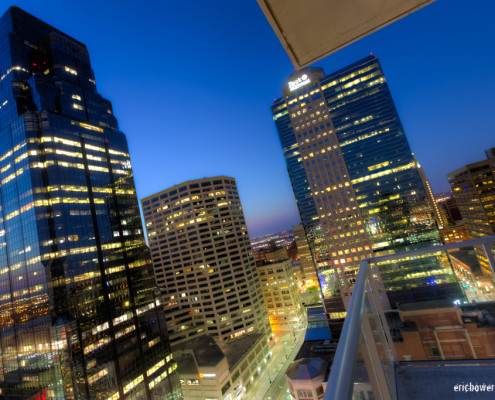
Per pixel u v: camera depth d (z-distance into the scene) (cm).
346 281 9269
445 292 7994
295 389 5547
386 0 259
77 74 10056
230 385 8181
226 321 12162
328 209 9794
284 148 10881
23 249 6988
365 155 9600
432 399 305
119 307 7831
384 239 9069
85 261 7444
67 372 6109
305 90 10412
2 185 7719
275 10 260
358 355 155
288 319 14075
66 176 7762
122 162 9775
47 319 6406
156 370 8119
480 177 11212
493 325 436
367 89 9931
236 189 15100
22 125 7406
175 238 13438
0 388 6912
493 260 367
